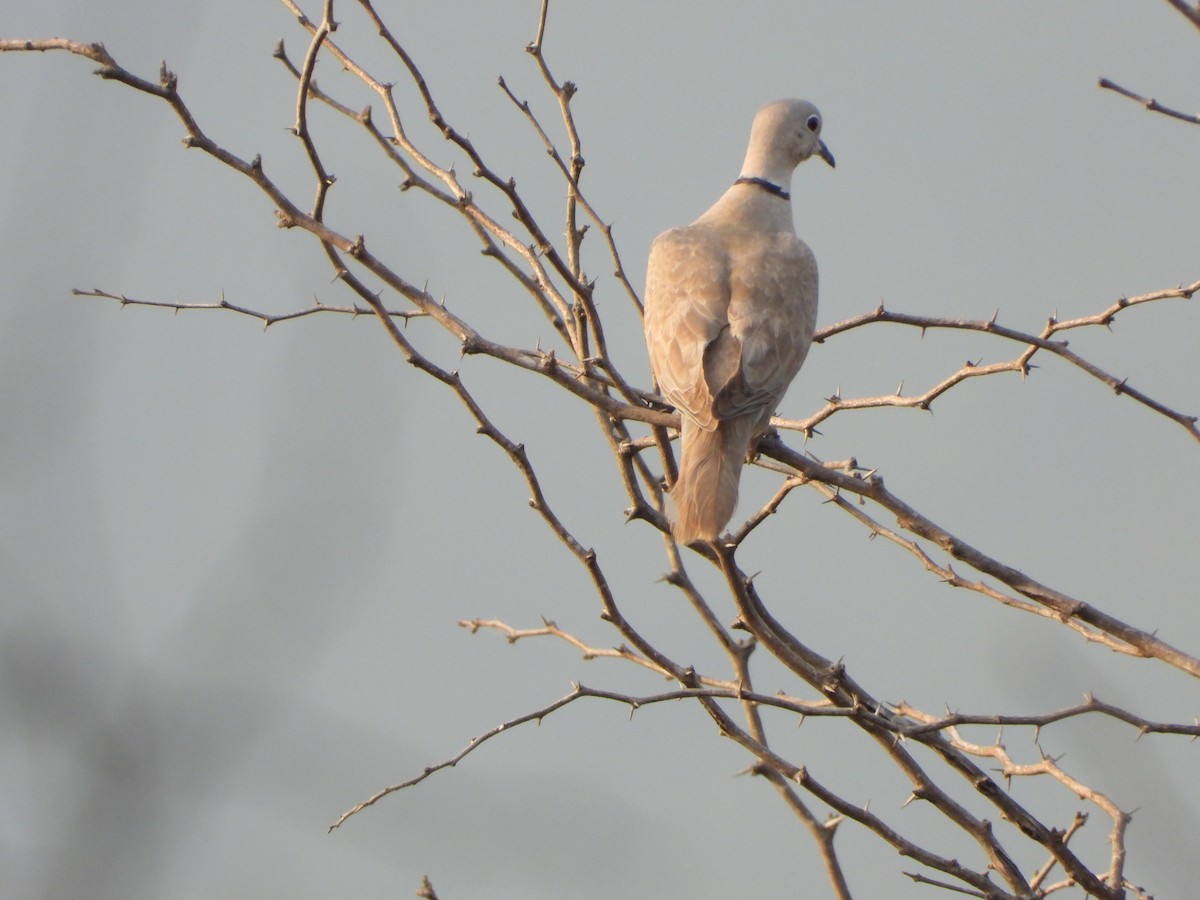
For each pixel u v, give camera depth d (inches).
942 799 353.7
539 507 374.6
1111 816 331.9
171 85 361.1
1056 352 396.2
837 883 374.9
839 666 368.5
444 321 377.7
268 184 374.6
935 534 356.2
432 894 283.9
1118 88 301.4
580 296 395.2
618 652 415.2
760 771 383.6
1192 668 324.8
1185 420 386.0
